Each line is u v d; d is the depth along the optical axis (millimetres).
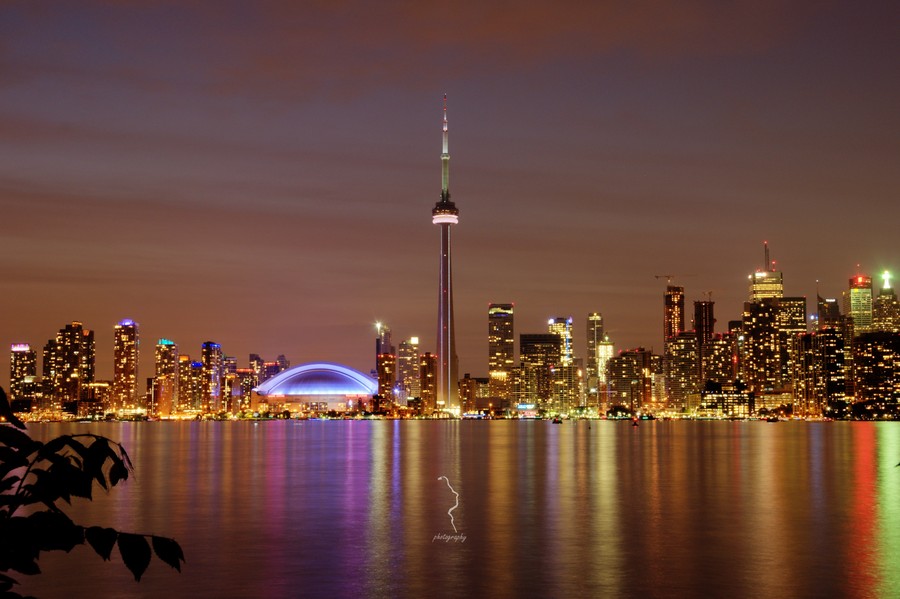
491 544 60969
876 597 44500
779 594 45125
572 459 164000
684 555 56219
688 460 160125
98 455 8805
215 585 47906
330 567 53000
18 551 8086
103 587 46812
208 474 128000
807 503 85438
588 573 50719
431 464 150000
